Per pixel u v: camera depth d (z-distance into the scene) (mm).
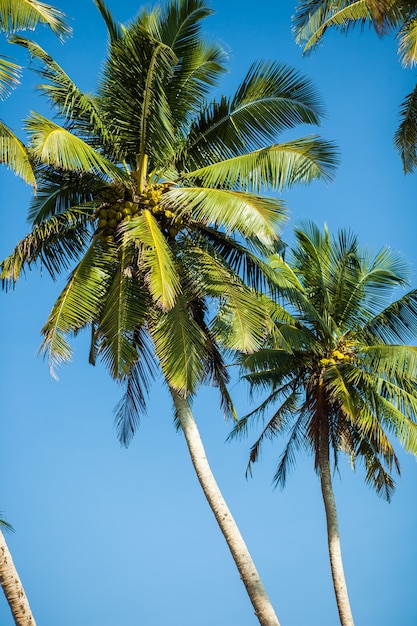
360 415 23234
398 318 24516
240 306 17125
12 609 15727
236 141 18938
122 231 17438
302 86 18219
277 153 17188
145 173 18078
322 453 24438
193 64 18859
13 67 15438
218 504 17641
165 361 16766
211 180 17641
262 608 16828
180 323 17109
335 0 18000
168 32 18641
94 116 18031
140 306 17109
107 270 17484
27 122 15844
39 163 18203
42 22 15977
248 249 18672
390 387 23969
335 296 25250
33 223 19031
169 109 18078
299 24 18344
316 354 24766
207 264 17594
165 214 17750
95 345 18828
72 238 18766
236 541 17375
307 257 25391
